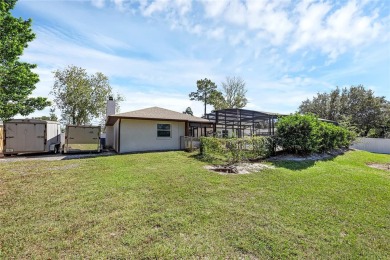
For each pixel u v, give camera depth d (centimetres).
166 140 1470
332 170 801
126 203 422
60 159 1028
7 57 1066
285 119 1115
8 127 1220
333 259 261
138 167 791
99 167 793
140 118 1320
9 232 309
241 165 851
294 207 420
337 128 1355
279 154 1119
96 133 1377
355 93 2814
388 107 2622
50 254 259
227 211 391
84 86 2606
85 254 259
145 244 282
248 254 266
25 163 899
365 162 1101
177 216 366
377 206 439
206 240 294
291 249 278
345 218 377
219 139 991
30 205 412
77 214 371
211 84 4006
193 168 778
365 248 287
